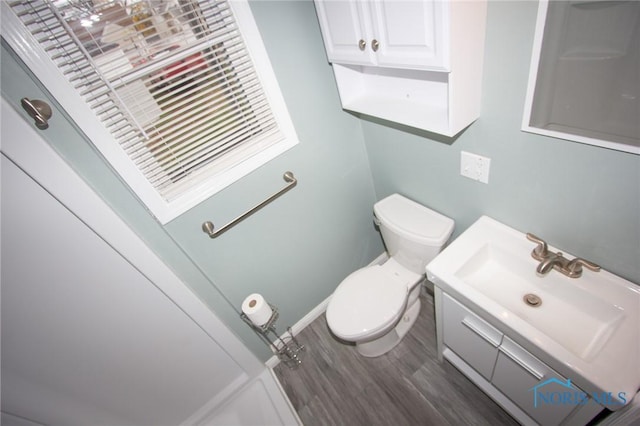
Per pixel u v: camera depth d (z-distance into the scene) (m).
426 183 1.47
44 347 1.07
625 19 0.60
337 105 1.45
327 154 1.52
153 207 1.10
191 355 1.48
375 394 1.55
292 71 1.24
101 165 0.97
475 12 0.78
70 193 0.92
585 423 0.90
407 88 1.24
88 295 1.08
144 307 1.23
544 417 1.07
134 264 1.12
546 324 0.97
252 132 1.24
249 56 1.10
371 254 2.11
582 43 0.68
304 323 1.94
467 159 1.16
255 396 1.69
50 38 0.78
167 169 1.11
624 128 0.70
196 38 0.99
